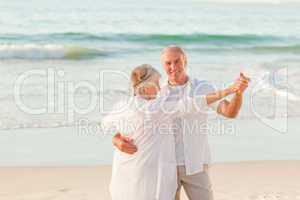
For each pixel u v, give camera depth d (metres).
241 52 22.33
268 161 8.28
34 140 9.62
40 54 19.20
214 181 7.19
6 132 10.12
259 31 28.97
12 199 6.40
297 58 21.27
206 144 4.73
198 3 36.91
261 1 37.88
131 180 4.54
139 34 25.58
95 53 19.89
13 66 17.70
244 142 9.70
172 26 29.41
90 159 8.52
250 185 7.03
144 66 4.60
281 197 6.50
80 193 6.66
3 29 25.64
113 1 35.00
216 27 29.83
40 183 7.08
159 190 4.50
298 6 37.34
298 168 7.91
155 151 4.52
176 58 4.66
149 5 34.97
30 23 27.12
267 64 19.42
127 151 4.48
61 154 8.79
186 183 4.72
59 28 26.45
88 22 28.38
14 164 8.17
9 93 13.51
